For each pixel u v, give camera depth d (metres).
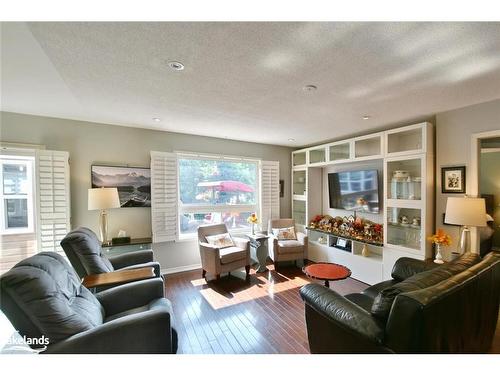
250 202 4.72
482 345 1.69
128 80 1.95
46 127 3.04
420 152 2.87
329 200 4.49
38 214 2.92
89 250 2.09
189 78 1.91
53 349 1.17
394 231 3.23
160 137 3.76
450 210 2.45
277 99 2.37
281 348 1.98
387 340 1.26
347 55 1.58
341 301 1.58
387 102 2.45
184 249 3.94
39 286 1.20
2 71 1.93
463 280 1.40
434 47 1.49
